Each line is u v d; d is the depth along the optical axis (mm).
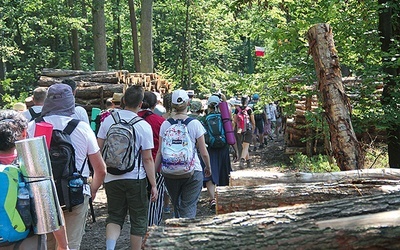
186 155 6426
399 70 9570
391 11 9516
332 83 7332
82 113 6387
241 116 14477
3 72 29031
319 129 9883
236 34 11320
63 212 4754
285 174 5566
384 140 11688
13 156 3842
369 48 9453
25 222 3607
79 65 30922
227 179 8836
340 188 5059
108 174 5730
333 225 3484
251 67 31406
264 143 19922
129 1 26531
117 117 5793
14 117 3883
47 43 36531
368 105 9062
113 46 39281
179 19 35438
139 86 5879
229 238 3523
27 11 30203
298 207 3676
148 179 5922
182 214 6539
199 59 36500
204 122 8773
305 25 9438
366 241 3412
